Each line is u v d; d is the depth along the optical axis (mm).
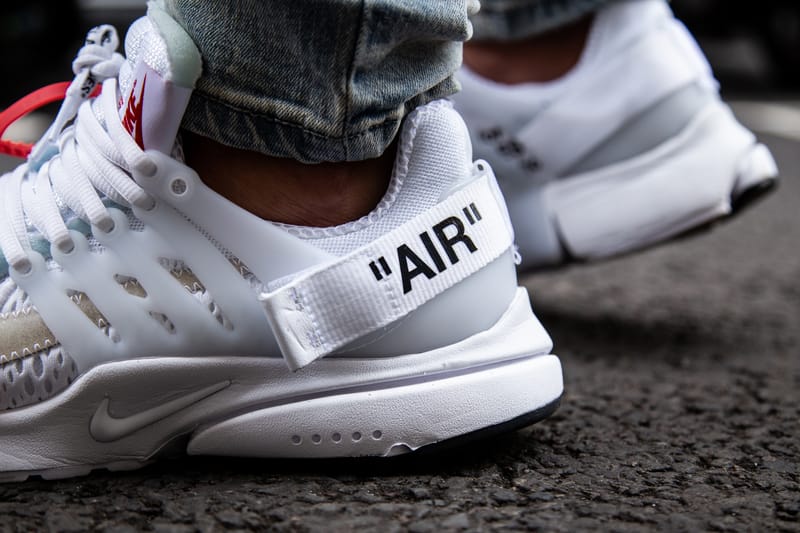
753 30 4125
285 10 698
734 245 1624
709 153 983
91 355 722
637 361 960
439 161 731
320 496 712
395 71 720
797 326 1057
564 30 985
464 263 731
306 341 715
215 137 714
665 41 985
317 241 723
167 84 701
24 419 728
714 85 1013
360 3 699
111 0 4145
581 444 785
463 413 730
